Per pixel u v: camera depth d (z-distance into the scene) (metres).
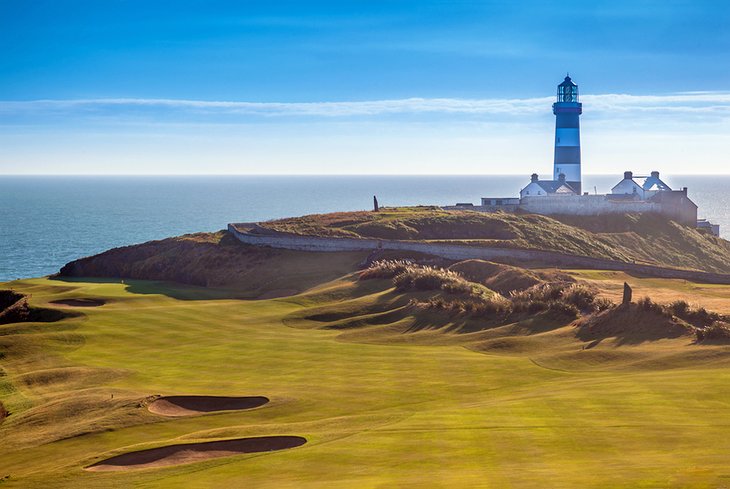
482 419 39.84
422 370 55.69
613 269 102.06
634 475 28.81
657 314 63.41
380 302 81.38
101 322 77.94
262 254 112.44
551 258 103.50
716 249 147.88
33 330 75.50
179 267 115.62
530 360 57.81
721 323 59.44
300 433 40.56
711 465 29.66
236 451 38.88
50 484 35.94
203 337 72.19
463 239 122.88
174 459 38.19
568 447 33.94
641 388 44.56
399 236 120.69
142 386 54.66
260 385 53.22
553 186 165.75
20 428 47.75
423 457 34.00
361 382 52.75
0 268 198.38
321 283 98.00
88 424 45.94
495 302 73.62
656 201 159.88
